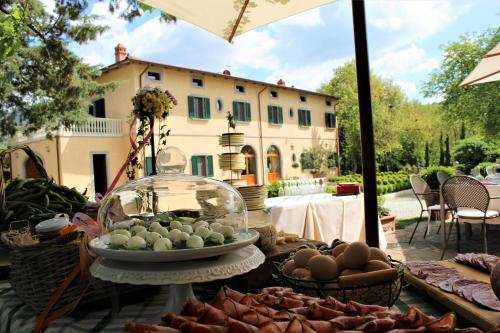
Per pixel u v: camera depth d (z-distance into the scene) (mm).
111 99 16172
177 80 16547
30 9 8445
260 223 1374
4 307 1155
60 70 10594
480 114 17656
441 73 19234
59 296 940
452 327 580
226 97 18531
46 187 1879
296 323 598
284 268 1074
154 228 969
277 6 1614
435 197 6188
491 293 944
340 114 29594
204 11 1644
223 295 748
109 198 1165
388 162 31469
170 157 1797
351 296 874
